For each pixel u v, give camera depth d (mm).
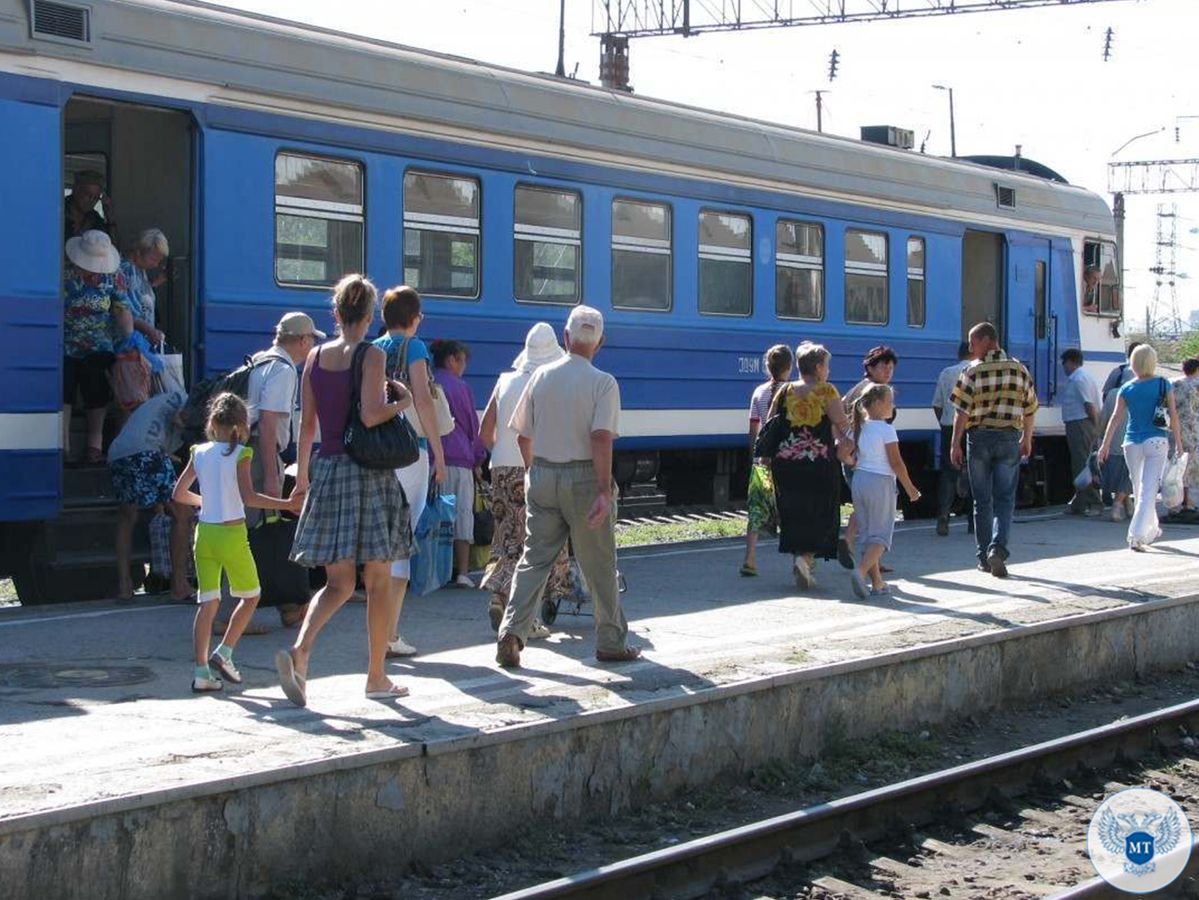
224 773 5844
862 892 6223
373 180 12312
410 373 8227
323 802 6086
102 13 10531
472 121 13086
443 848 6523
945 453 15516
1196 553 13852
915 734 8859
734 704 7793
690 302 15398
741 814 7438
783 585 11648
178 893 5648
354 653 8625
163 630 9211
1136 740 8680
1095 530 15961
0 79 9938
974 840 7023
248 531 9062
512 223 13523
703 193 15500
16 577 11148
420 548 10305
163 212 11578
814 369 11109
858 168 17516
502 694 7480
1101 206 21938
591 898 5781
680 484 17484
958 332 19109
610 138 14461
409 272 12656
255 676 7934
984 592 11289
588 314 8055
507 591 9141
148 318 11070
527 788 6859
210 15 11391
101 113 11930
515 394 9117
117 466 10000
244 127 11359
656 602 10719
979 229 19469
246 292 11391
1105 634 10500
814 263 16953
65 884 5344
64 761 6039
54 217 10211
